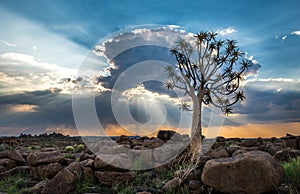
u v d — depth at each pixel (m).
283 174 5.91
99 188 6.85
